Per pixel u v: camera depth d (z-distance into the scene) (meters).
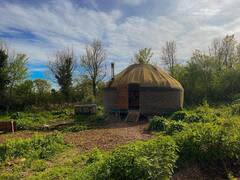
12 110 30.58
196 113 15.44
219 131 6.81
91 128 15.59
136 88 21.33
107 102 20.89
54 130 15.79
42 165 7.89
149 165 5.10
